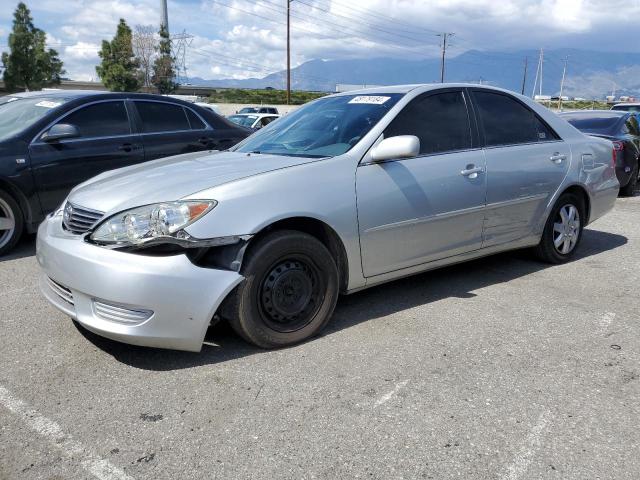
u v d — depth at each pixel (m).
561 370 3.14
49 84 42.62
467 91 4.50
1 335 3.63
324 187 3.46
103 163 6.18
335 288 3.56
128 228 3.02
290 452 2.42
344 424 2.62
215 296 3.04
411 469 2.30
